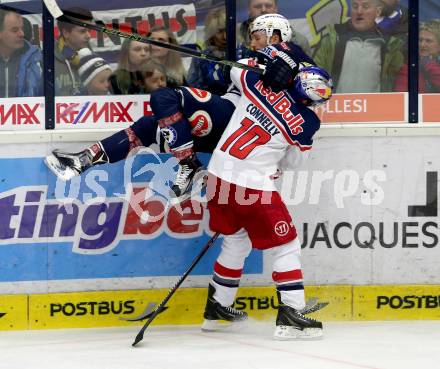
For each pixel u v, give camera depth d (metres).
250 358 14.27
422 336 15.97
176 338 15.95
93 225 16.88
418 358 14.24
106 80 16.97
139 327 17.00
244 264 17.14
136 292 17.02
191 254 17.09
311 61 15.68
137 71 17.00
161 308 15.46
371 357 14.30
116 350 14.98
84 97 16.95
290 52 15.50
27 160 16.62
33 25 16.67
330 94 15.32
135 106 17.05
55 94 16.91
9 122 16.81
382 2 17.16
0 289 16.73
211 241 15.77
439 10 17.16
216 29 17.03
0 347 15.38
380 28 17.25
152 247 17.03
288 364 13.84
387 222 17.28
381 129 17.11
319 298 17.30
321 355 14.46
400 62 17.31
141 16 16.91
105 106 17.02
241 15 17.02
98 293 16.94
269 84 15.23
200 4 16.91
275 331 15.65
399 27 17.25
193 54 15.29
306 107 15.43
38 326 16.84
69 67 16.86
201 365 13.80
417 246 17.31
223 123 16.06
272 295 17.25
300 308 15.59
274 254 15.59
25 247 16.75
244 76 15.53
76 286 16.91
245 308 17.23
